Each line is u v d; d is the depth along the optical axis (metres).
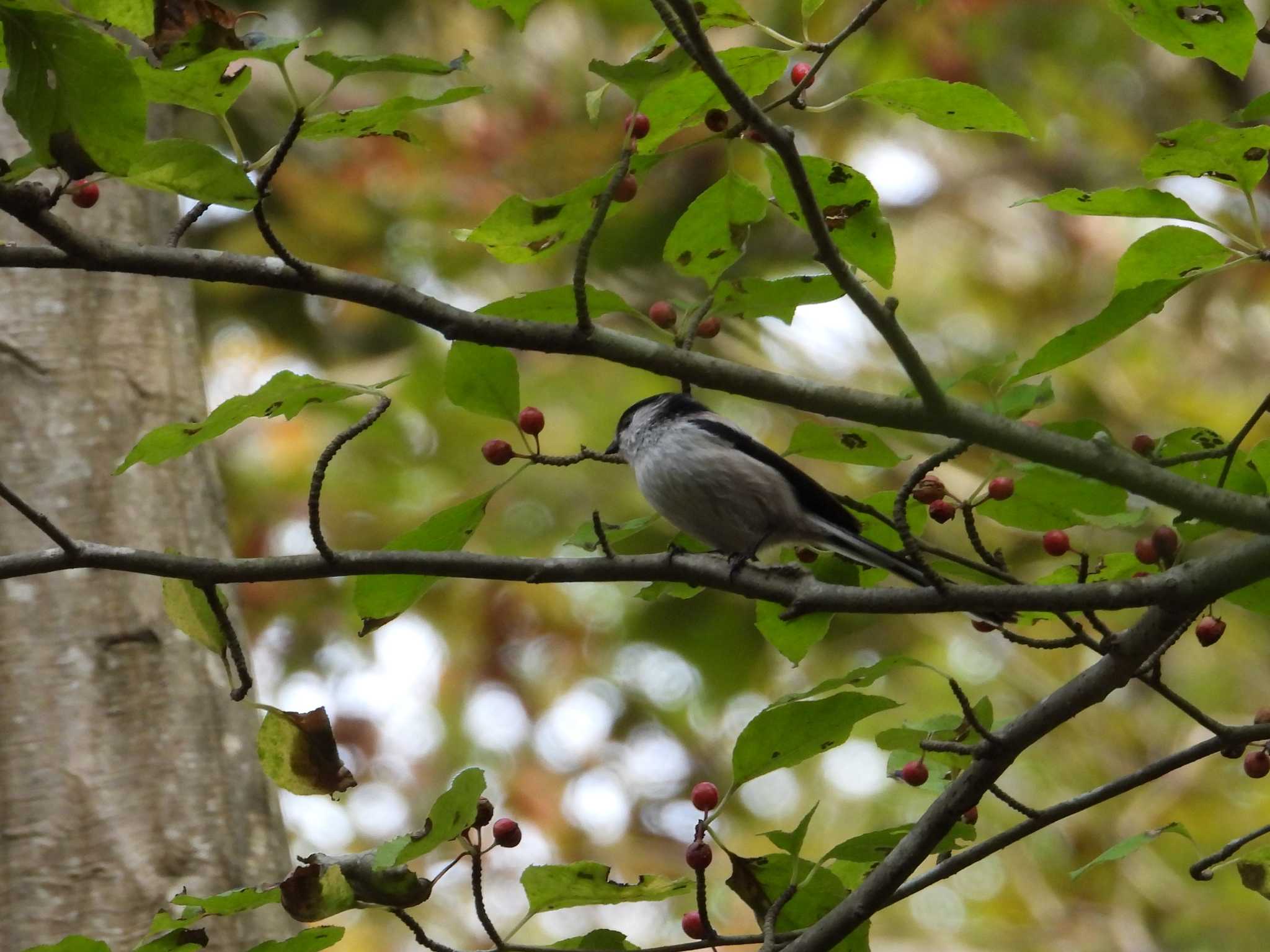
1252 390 16.95
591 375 17.86
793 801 17.94
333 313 17.94
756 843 17.12
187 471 9.04
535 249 5.84
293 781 5.60
